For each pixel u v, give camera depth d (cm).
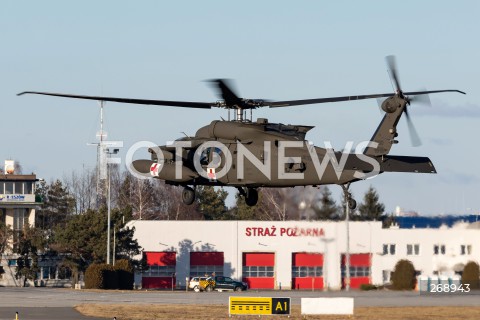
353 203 12481
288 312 16850
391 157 12444
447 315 17162
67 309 18912
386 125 12338
